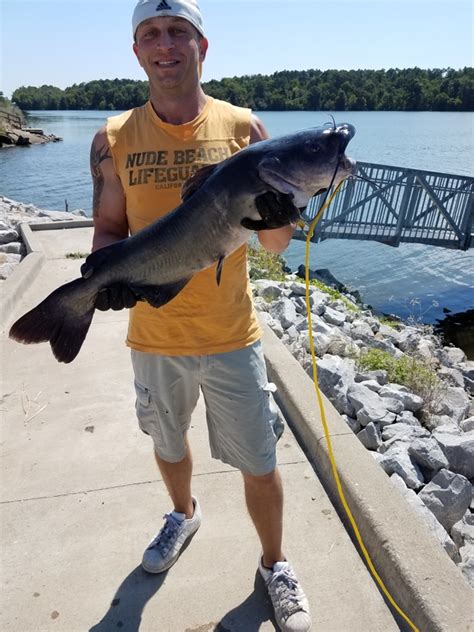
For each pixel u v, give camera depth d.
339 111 109.75
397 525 2.74
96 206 2.57
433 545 2.62
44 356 5.11
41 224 10.09
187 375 2.46
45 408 4.25
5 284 6.57
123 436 3.88
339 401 4.69
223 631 2.46
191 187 2.22
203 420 4.03
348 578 2.68
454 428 4.62
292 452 3.65
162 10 2.16
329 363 5.04
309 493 3.27
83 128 101.44
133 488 3.36
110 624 2.50
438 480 3.79
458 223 13.62
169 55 2.22
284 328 6.41
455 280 13.59
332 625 2.45
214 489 3.32
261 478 2.46
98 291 2.35
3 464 3.61
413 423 4.58
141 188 2.38
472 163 31.84
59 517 3.14
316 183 1.99
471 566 3.11
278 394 4.23
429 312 11.56
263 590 2.64
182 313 2.38
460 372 7.27
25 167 44.41
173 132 2.33
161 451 2.68
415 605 2.38
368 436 4.26
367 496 2.95
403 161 33.00
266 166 1.96
